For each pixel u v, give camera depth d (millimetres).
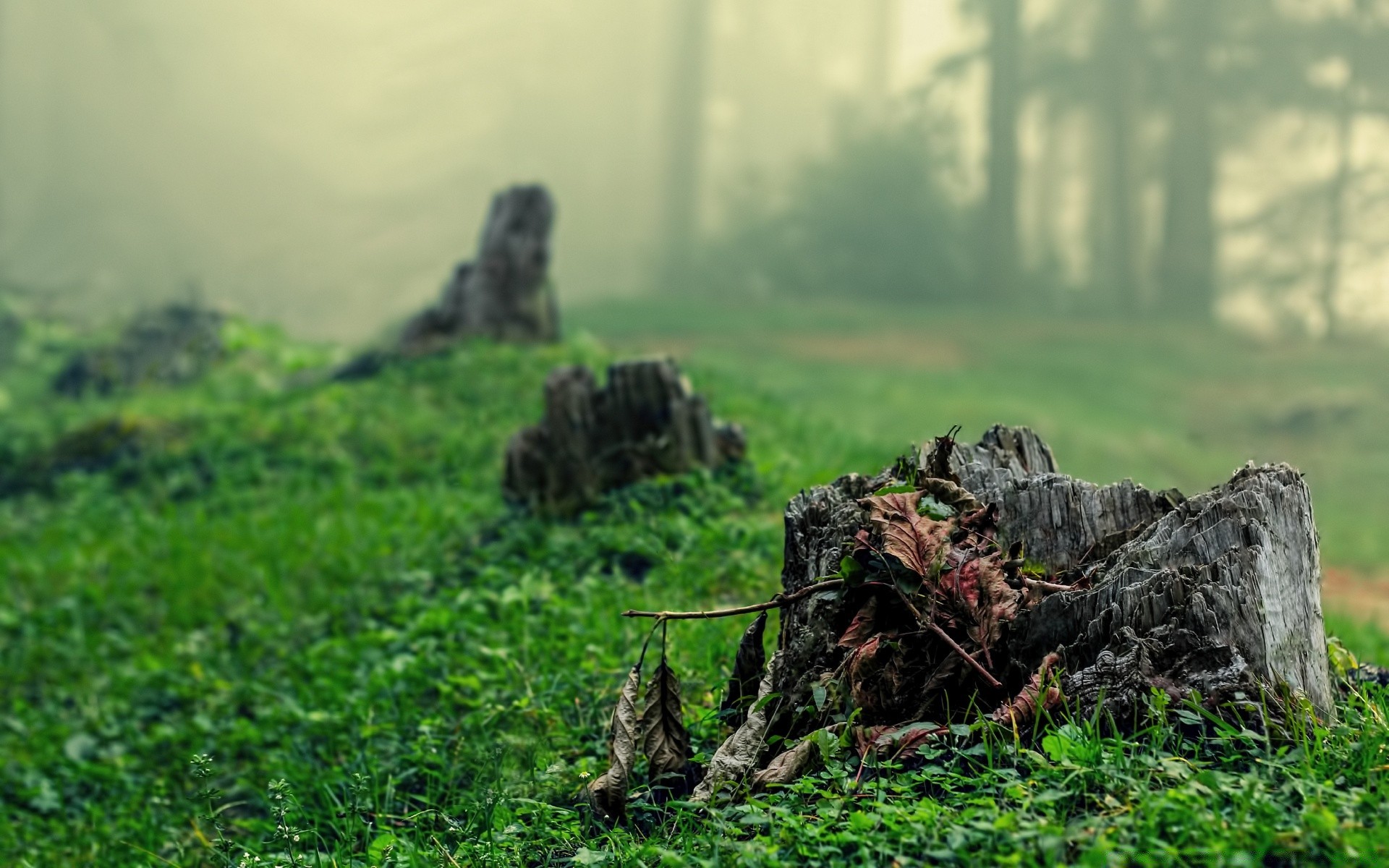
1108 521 4199
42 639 9305
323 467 12508
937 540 3891
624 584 7301
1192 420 25578
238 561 10141
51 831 6551
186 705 7926
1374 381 28500
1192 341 33500
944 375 26734
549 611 7012
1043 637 3799
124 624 9438
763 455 10664
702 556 7438
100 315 30000
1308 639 3709
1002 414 22938
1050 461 4785
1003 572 3945
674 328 32188
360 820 5039
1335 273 40438
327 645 7867
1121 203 42531
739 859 3334
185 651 8711
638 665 4145
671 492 8648
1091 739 3438
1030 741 3625
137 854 5902
